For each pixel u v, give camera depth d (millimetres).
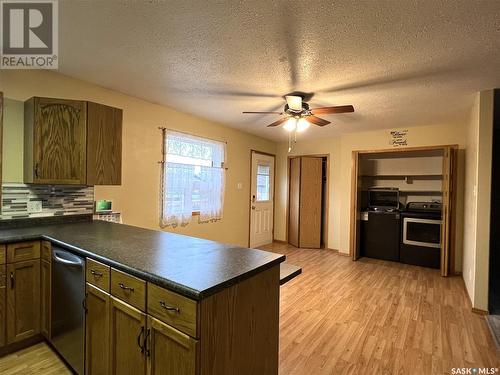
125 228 2363
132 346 1325
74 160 2291
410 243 4477
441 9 1509
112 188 2990
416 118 3799
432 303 2947
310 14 1585
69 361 1759
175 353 1141
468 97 2908
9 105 2271
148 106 3299
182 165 3740
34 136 2174
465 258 3531
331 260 4668
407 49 1941
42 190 2465
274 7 1534
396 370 1861
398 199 4867
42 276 2012
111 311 1437
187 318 1094
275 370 1517
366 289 3342
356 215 4699
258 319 1396
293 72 2363
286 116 3109
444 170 3959
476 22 1616
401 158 5090
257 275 1383
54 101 2234
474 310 2723
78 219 2707
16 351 1973
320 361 1948
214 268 1323
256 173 5336
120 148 2555
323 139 5441
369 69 2268
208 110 3615
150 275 1225
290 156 5828
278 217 5996
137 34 1849
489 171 2697
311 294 3168
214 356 1141
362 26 1685
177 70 2404
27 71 2361
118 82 2707
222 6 1537
